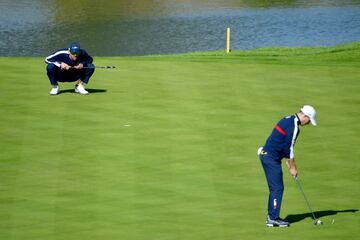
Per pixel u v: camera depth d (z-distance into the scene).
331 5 170.88
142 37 134.12
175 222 38.66
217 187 43.59
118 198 41.75
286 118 37.84
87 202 41.22
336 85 64.25
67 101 58.31
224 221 38.91
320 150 50.16
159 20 149.75
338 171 46.62
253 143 50.59
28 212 39.75
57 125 53.06
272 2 172.62
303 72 68.38
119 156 47.91
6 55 120.38
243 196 42.44
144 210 40.19
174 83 63.53
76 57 58.91
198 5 166.38
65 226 38.00
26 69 67.19
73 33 136.88
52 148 49.03
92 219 38.97
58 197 41.81
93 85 62.84
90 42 130.00
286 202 42.03
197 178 44.84
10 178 44.31
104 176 44.88
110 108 56.78
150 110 56.47
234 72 67.69
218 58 76.94
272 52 85.25
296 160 48.31
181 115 55.47
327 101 59.84
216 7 164.62
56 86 59.94
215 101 58.81
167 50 123.88
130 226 38.06
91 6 163.62
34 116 54.78
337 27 147.12
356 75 67.69
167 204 41.06
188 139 50.94
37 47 126.44
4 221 38.53
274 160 37.94
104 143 50.00
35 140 50.31
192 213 39.88
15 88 61.34
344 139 52.19
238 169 46.38
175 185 43.75
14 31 138.62
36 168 45.88
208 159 47.78
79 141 50.28
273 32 141.12
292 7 166.88
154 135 51.53
